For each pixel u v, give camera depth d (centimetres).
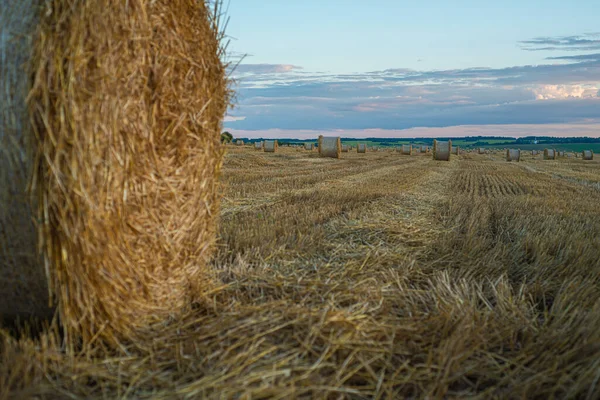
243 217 771
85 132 304
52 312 335
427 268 544
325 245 616
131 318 352
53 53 294
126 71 337
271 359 314
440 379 303
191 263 428
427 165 2850
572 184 1762
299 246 590
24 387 277
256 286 447
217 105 460
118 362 317
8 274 318
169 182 391
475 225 772
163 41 379
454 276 511
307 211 835
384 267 538
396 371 305
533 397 292
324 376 304
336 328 353
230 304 404
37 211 304
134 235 354
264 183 1336
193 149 423
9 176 301
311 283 451
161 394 280
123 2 331
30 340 316
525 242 645
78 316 320
